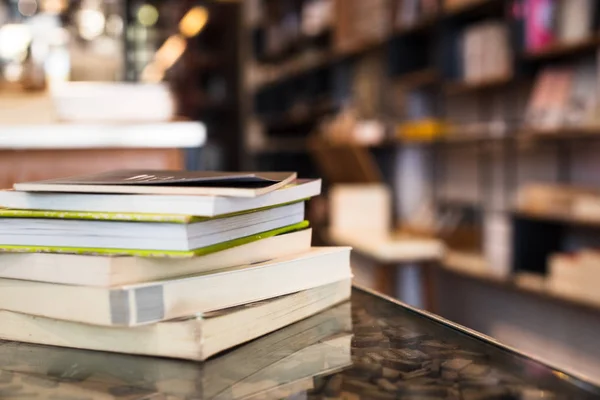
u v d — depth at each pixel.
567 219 2.72
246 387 0.49
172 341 0.55
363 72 5.17
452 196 4.36
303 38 6.00
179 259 0.57
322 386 0.48
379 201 3.93
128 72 4.95
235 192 0.55
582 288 2.62
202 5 7.66
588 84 2.92
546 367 0.52
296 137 6.91
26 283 0.60
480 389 0.47
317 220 4.09
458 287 4.20
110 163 1.69
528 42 2.94
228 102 8.05
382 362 0.54
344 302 0.76
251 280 0.62
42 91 1.76
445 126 3.87
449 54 3.62
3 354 0.58
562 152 3.33
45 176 1.63
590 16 2.61
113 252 0.56
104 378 0.51
